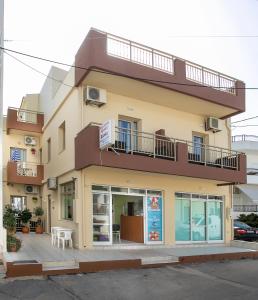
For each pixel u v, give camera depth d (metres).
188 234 17.95
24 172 22.94
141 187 16.52
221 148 18.36
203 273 12.12
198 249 16.44
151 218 16.75
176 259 13.79
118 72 14.65
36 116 23.62
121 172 15.91
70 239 14.91
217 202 19.42
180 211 17.81
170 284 10.40
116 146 14.91
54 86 20.78
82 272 11.45
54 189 19.22
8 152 23.77
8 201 23.02
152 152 16.20
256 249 17.36
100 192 15.48
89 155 13.88
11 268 10.52
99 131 14.09
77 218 14.97
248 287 10.30
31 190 23.61
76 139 15.38
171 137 17.34
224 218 19.45
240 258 15.48
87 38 14.58
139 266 12.62
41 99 24.80
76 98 15.83
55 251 13.80
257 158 38.62
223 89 18.52
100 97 15.45
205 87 17.34
